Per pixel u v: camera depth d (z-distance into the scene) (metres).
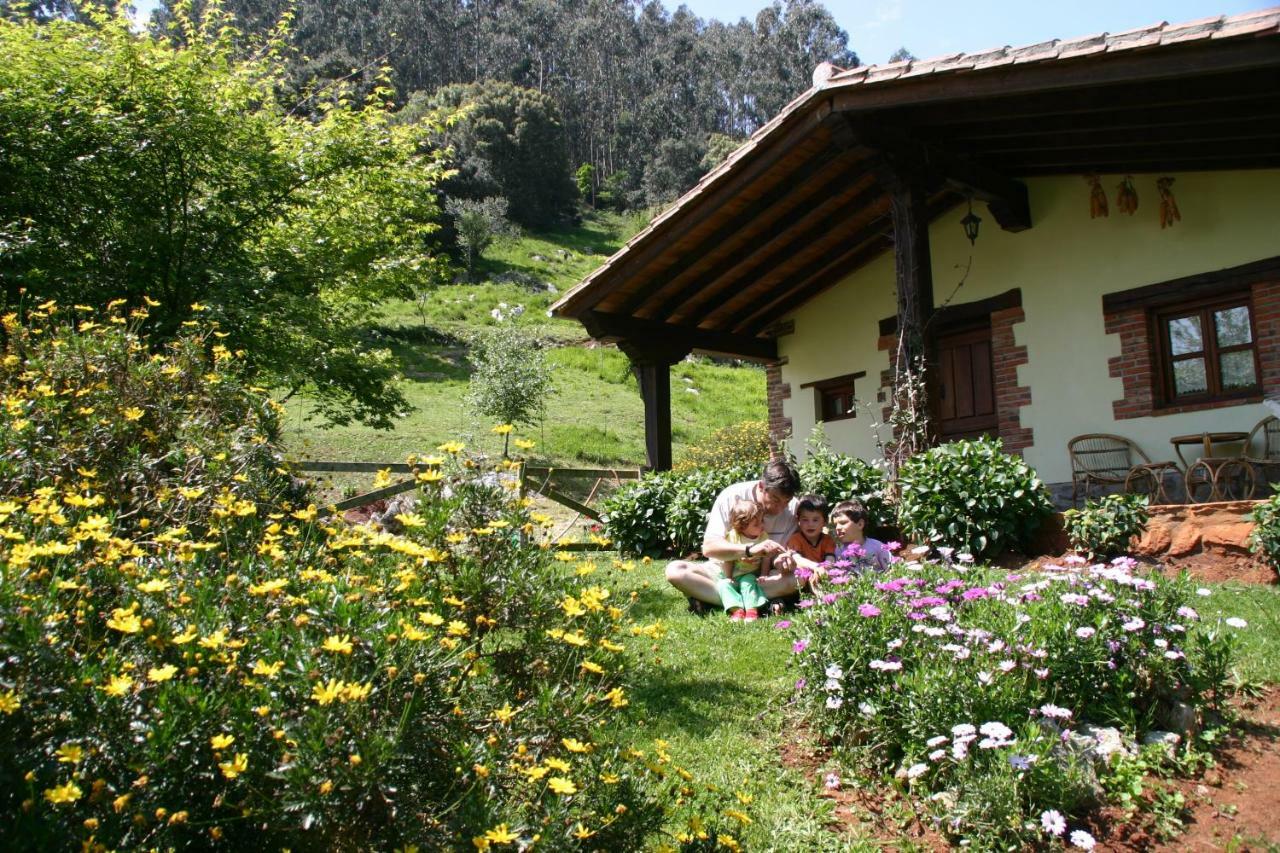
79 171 8.38
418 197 11.99
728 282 11.15
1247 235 8.15
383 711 1.88
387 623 1.99
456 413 22.17
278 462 3.82
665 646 4.76
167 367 4.07
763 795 3.19
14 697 1.61
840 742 3.53
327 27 88.12
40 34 8.88
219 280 8.63
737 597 5.46
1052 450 9.48
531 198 68.44
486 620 2.45
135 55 8.73
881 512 7.39
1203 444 7.88
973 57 6.39
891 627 3.54
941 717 3.19
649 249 9.48
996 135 7.67
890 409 11.14
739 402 28.11
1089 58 5.86
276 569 2.37
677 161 87.81
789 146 7.87
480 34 100.81
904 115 7.50
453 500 2.63
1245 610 4.69
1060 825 2.73
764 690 4.07
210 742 1.79
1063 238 9.51
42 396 3.64
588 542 8.47
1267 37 5.18
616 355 30.77
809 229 10.39
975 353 10.64
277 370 9.10
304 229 10.94
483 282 44.28
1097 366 9.16
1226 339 8.43
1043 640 3.35
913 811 3.07
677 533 8.49
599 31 108.00
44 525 2.37
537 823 1.98
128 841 1.72
